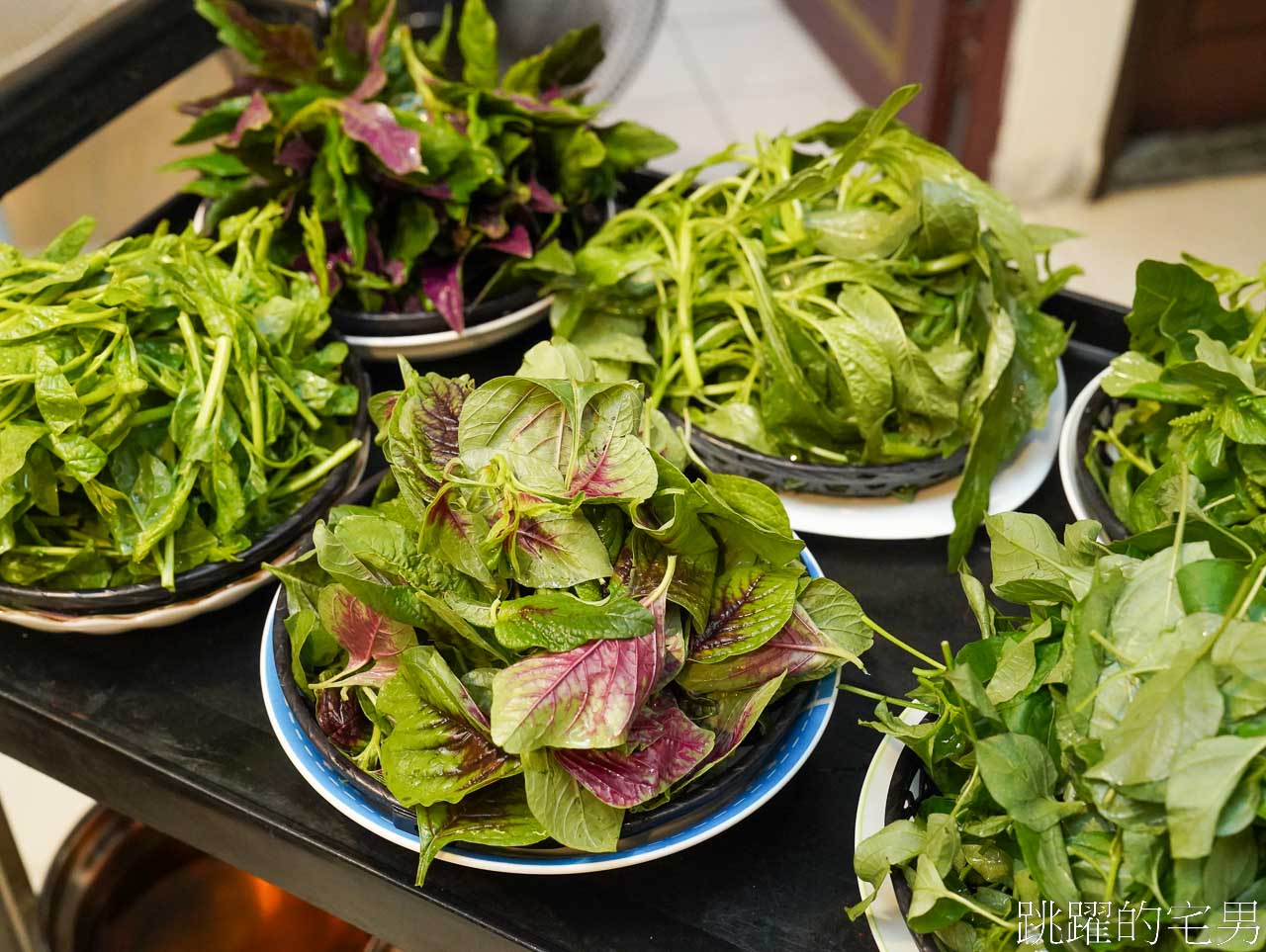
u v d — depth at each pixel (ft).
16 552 2.10
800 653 1.79
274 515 2.24
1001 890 1.65
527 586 1.73
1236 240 6.21
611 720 1.56
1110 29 5.90
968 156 6.58
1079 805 1.51
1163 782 1.40
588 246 2.63
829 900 1.81
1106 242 6.22
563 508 1.70
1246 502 1.96
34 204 4.56
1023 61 6.03
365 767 1.76
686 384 2.44
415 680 1.67
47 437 2.04
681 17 7.94
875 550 2.34
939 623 2.22
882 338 2.26
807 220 2.48
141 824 2.67
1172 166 6.64
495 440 1.80
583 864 1.65
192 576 2.07
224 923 2.69
